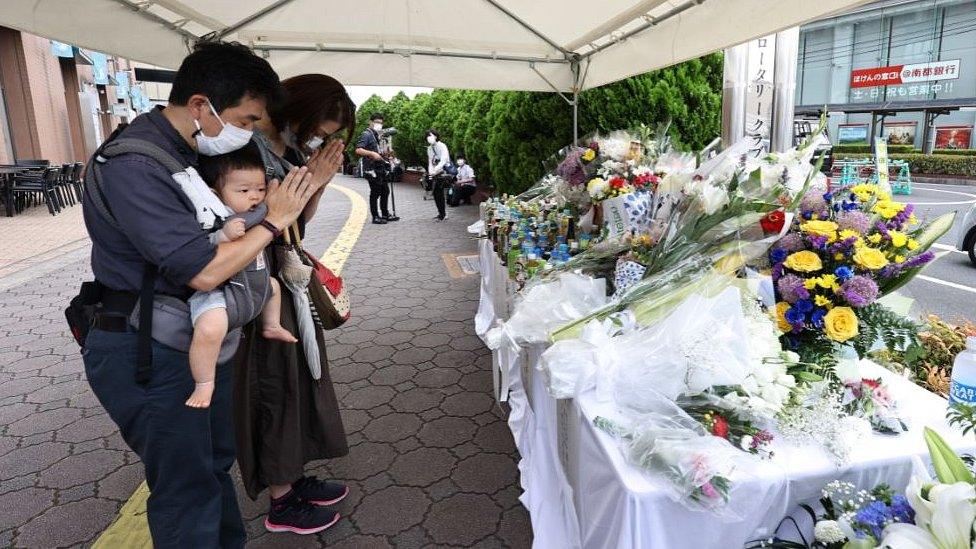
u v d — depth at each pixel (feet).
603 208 9.00
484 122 37.81
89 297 4.81
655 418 4.66
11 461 8.95
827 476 4.23
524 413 8.71
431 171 35.70
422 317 16.22
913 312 6.05
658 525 4.08
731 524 4.14
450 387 11.49
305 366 7.12
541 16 13.79
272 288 6.24
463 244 27.63
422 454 9.03
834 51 101.60
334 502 7.75
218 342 4.80
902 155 65.77
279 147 6.54
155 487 5.11
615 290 6.93
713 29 10.06
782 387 4.72
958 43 87.71
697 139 19.97
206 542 5.24
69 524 7.45
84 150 49.32
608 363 4.96
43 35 8.60
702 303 5.00
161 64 11.49
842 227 5.57
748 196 5.59
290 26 13.87
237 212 4.93
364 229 32.45
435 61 16.57
